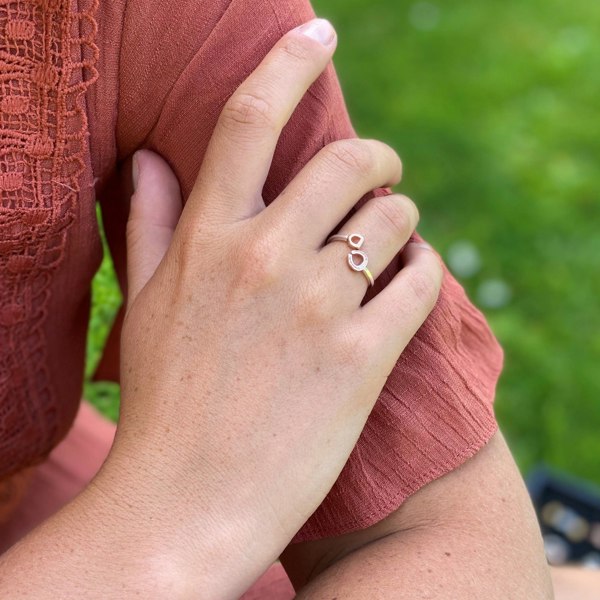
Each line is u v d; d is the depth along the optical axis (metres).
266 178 0.43
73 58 0.41
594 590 0.60
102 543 0.40
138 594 0.40
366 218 0.42
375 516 0.43
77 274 0.46
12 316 0.45
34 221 0.42
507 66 1.41
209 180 0.42
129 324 0.43
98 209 0.48
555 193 1.22
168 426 0.41
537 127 1.31
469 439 0.43
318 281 0.41
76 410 0.53
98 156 0.43
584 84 1.38
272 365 0.41
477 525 0.42
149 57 0.42
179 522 0.40
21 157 0.41
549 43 1.46
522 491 0.44
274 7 0.42
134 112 0.43
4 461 0.51
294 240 0.41
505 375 1.03
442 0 1.54
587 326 1.08
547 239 1.17
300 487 0.41
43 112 0.41
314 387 0.41
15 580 0.40
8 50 0.40
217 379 0.41
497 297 1.11
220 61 0.42
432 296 0.42
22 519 0.58
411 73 1.40
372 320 0.41
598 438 0.98
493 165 1.25
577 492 0.85
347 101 1.36
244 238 0.41
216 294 0.41
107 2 0.41
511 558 0.42
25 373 0.48
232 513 0.40
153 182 0.44
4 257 0.43
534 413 1.00
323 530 0.43
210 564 0.40
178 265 0.42
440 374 0.43
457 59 1.42
